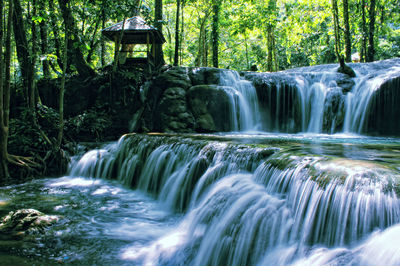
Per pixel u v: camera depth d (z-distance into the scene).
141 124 13.83
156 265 4.71
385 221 3.45
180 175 7.73
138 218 6.70
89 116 13.41
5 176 9.80
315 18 24.16
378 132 12.02
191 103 13.66
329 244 3.84
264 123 14.20
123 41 17.00
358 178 3.96
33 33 11.54
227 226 5.03
